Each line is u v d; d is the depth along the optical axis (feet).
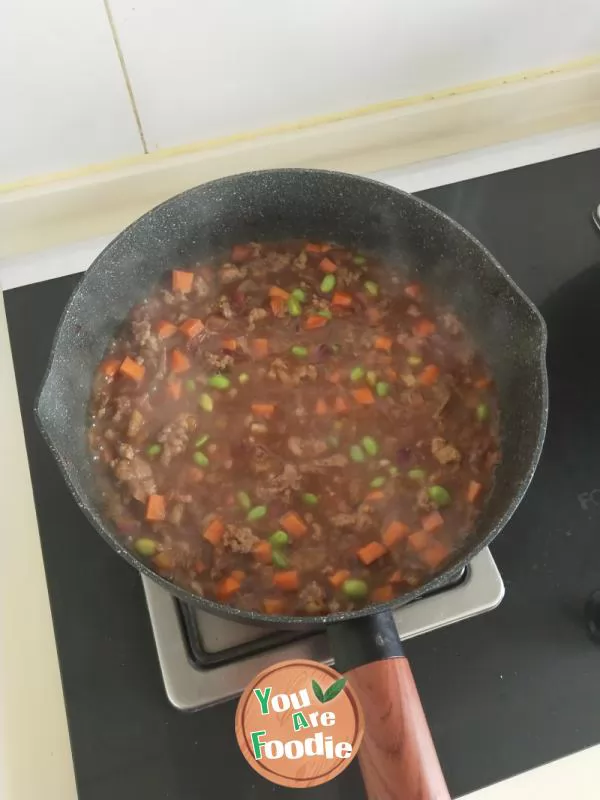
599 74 1.69
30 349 1.50
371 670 0.99
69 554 1.30
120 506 1.28
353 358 1.44
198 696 1.17
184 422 1.35
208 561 1.24
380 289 1.51
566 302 1.56
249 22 1.32
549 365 1.49
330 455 1.33
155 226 1.36
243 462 1.32
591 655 1.24
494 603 1.26
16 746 1.10
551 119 1.76
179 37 1.31
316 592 1.20
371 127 1.64
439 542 1.25
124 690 1.20
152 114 1.46
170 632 1.21
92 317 1.33
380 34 1.44
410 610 1.24
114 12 1.22
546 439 1.42
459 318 1.45
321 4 1.33
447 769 1.15
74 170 1.53
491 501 1.25
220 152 1.59
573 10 1.51
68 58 1.28
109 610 1.26
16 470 1.37
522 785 1.15
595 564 1.31
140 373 1.39
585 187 1.69
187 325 1.45
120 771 1.14
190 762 1.15
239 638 1.21
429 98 1.65
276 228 1.50
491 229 1.64
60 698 1.22
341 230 1.50
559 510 1.35
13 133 1.40
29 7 1.17
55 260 1.60
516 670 1.23
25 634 1.23
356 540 1.26
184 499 1.28
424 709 1.20
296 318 1.48
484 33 1.51
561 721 1.19
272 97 1.52
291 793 1.13
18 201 1.53
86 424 1.33
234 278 1.51
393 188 1.35
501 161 1.73
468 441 1.34
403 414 1.38
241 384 1.40
